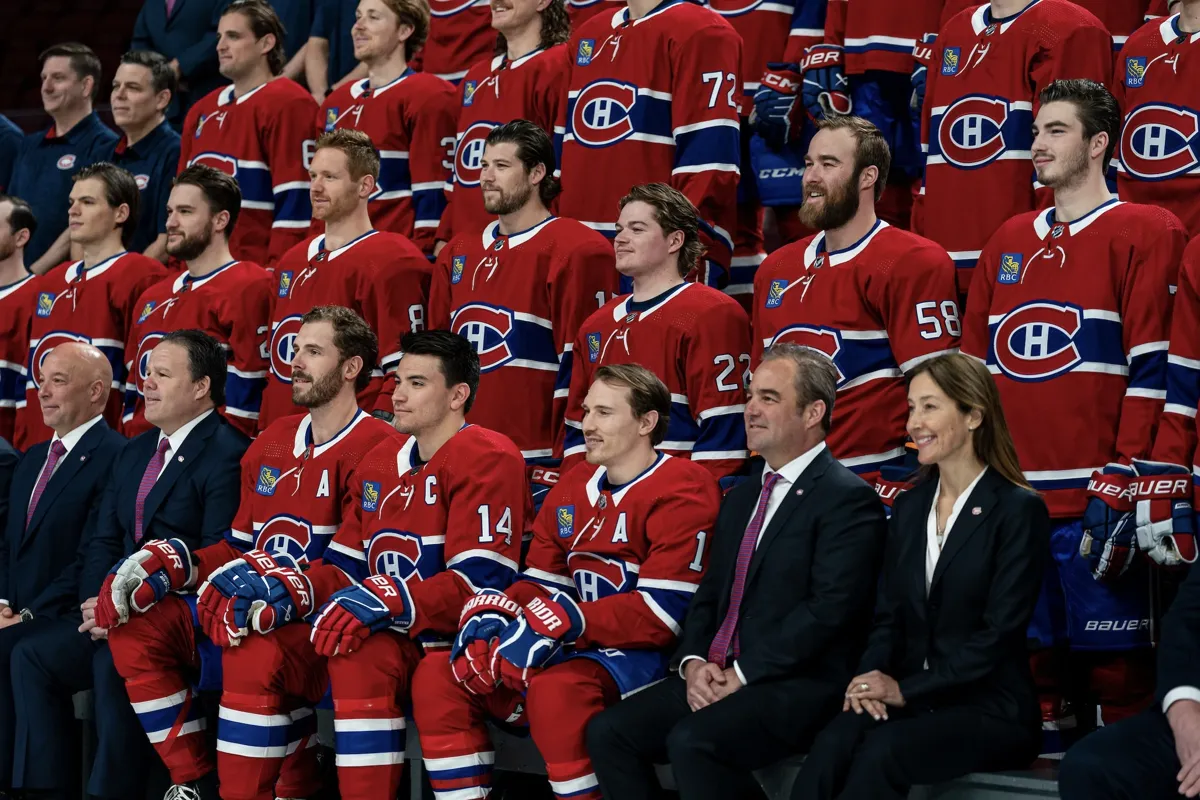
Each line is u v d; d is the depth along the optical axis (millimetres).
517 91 8391
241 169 9391
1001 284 6363
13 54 14680
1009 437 5469
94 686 6934
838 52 7812
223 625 6344
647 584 5965
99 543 7449
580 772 5738
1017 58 6969
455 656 5922
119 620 6625
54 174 10703
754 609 5727
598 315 7133
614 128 7859
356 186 8086
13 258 9539
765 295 6801
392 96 8953
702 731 5395
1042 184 6270
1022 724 5309
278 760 6461
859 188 6523
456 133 8961
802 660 5543
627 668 5836
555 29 8516
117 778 6859
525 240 7574
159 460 7438
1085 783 4918
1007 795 5293
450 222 8641
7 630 7371
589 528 6242
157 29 11359
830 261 6609
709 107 7676
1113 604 5961
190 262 8555
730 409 6758
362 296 7957
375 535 6648
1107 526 5820
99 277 9117
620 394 6148
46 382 7891
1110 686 6152
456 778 6016
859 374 6496
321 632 6098
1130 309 6023
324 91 10648
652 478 6164
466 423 7016
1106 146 6180
